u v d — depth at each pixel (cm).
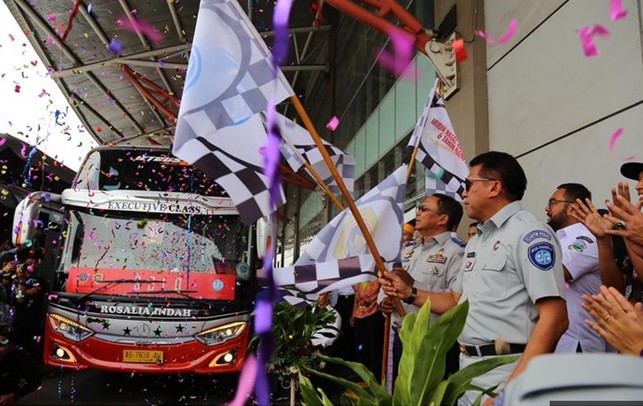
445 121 350
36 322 562
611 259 246
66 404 493
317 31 1302
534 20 539
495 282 218
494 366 138
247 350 541
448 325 134
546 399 66
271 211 222
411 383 134
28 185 839
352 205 241
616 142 412
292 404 440
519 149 552
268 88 230
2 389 440
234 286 550
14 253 602
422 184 809
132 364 520
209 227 569
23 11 947
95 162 606
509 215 228
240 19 230
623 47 412
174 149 209
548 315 195
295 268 279
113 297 532
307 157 315
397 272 277
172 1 852
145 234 559
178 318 529
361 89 1229
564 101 483
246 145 223
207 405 507
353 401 153
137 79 1166
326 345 473
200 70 219
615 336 164
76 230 557
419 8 856
